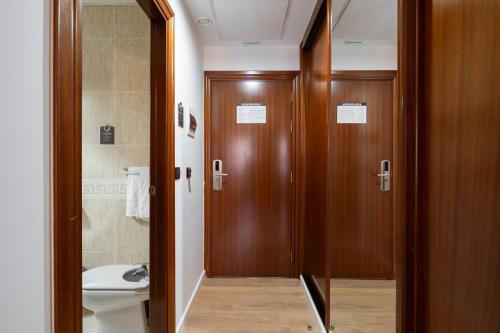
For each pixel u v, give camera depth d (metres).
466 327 0.69
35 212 0.63
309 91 2.60
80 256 0.77
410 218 0.90
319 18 2.06
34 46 0.62
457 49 0.72
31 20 0.62
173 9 1.70
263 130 2.84
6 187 0.56
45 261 0.66
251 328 1.93
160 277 1.58
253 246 2.85
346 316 1.54
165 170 1.58
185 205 2.02
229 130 2.84
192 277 2.25
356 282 1.41
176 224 1.78
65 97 0.70
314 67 2.35
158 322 1.58
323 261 1.98
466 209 0.69
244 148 2.84
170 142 1.62
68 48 0.71
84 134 2.17
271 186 2.84
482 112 0.64
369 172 1.26
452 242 0.74
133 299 1.64
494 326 0.61
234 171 2.85
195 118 2.35
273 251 2.84
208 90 2.80
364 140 1.35
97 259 2.18
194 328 1.93
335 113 1.72
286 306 2.24
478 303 0.65
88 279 1.72
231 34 2.54
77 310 0.76
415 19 0.88
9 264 0.57
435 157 0.81
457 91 0.72
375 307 1.24
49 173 0.67
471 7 0.67
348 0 1.53
